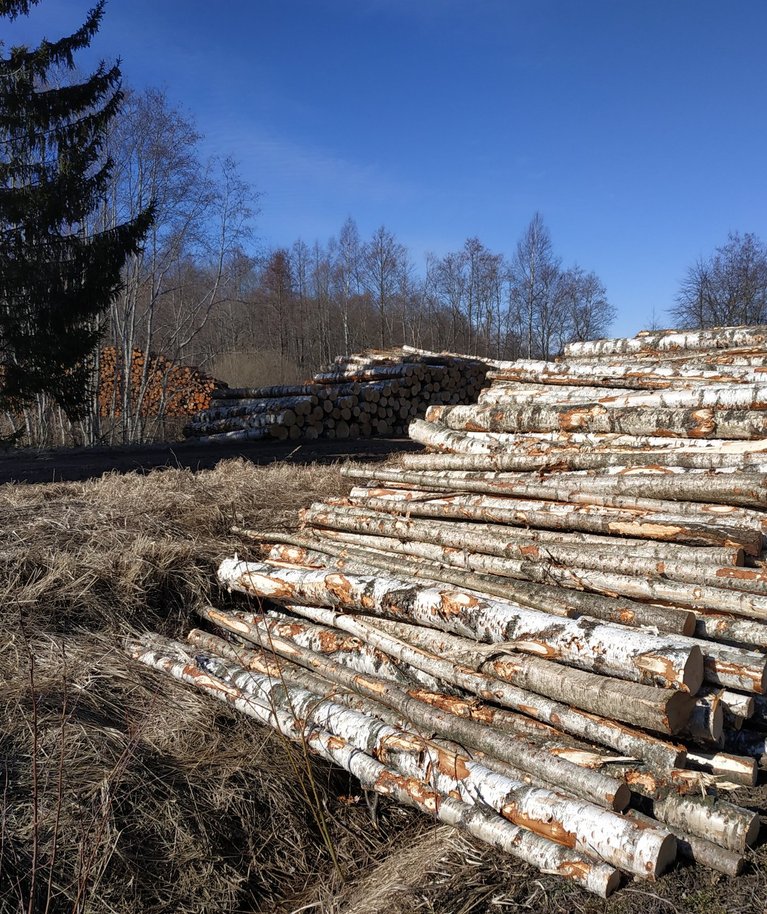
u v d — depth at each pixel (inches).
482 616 142.7
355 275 1708.9
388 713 146.0
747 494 153.6
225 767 145.3
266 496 286.7
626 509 169.2
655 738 117.1
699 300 1333.7
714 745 120.9
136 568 201.0
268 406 653.3
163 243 908.0
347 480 320.8
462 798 121.6
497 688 133.8
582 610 142.8
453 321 1765.5
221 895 124.6
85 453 527.2
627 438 196.2
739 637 128.6
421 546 185.0
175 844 128.8
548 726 128.3
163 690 166.9
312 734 145.4
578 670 127.3
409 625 157.1
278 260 1622.8
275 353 1194.6
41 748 136.7
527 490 187.9
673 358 254.7
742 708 119.7
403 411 707.4
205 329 1611.7
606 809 109.8
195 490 277.0
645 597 141.0
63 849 119.3
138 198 884.0
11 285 606.2
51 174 663.8
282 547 217.8
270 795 141.6
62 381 639.1
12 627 173.6
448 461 224.4
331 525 217.9
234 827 136.1
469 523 191.3
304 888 129.8
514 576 161.0
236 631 188.2
